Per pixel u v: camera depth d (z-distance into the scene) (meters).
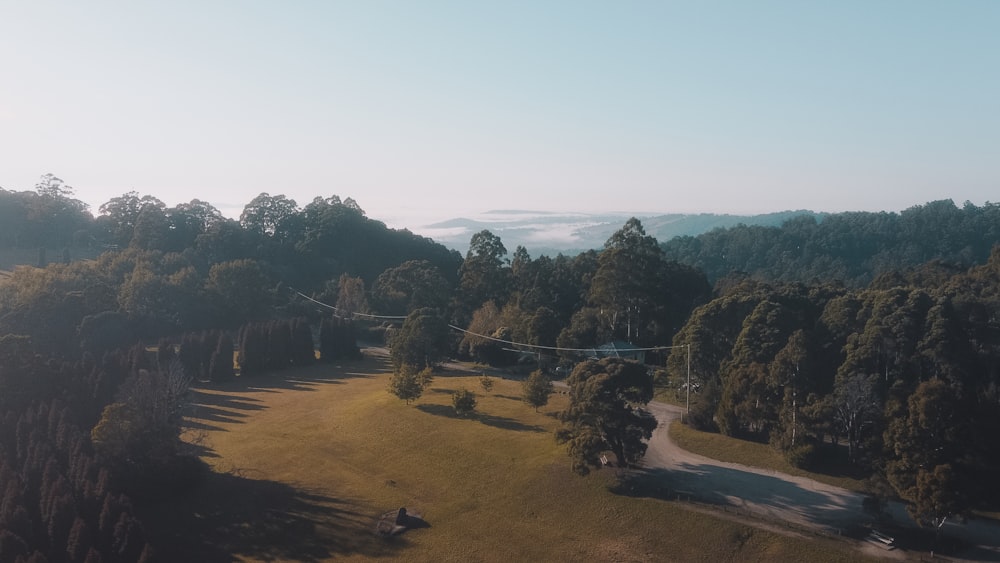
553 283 131.00
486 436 65.81
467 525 51.19
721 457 59.69
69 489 47.47
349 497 56.66
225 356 97.38
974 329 66.06
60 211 165.62
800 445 56.12
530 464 58.78
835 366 66.25
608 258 106.38
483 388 83.81
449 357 110.31
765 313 70.06
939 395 46.00
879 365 62.66
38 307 96.75
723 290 128.88
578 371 57.56
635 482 53.97
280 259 163.75
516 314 110.25
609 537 47.75
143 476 55.28
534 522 50.88
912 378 61.12
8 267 144.88
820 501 50.47
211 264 149.00
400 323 127.50
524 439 64.38
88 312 102.94
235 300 123.00
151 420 58.28
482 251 137.12
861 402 55.47
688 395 72.56
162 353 93.25
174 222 163.88
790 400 58.31
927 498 43.31
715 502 50.28
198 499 56.28
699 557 44.66
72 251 162.50
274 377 99.81
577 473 53.88
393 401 78.44
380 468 62.31
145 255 135.62
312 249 166.75
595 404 54.38
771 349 67.06
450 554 47.28
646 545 46.34
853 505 49.75
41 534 45.25
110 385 71.06
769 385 60.56
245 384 95.06
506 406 75.69
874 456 50.06
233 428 73.88
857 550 43.31
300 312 135.75
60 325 97.00
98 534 44.31
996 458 50.84
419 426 70.00
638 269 105.94
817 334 70.12
